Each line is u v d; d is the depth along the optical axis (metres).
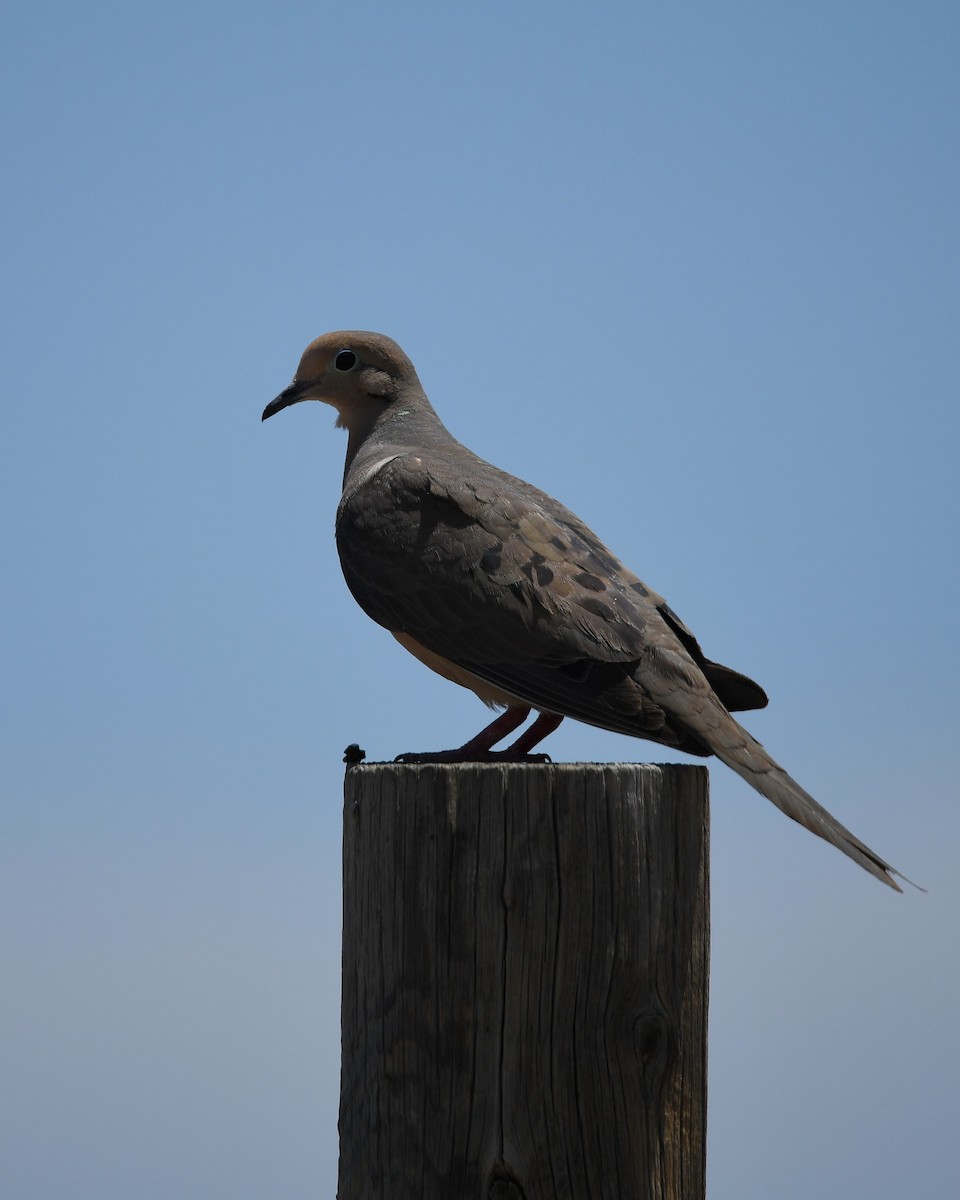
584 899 7.35
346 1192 7.61
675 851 7.50
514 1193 7.25
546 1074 7.29
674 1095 7.47
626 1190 7.31
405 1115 7.39
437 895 7.41
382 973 7.51
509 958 7.32
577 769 7.41
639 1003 7.38
